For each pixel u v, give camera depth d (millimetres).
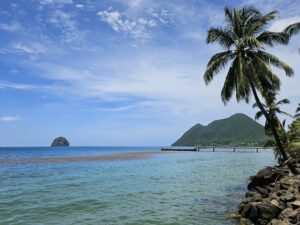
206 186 28047
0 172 41344
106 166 53188
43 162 64062
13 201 20516
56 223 15070
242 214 15695
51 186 27906
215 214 16891
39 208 18422
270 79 26984
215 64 27344
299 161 38938
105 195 23141
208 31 27359
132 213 17250
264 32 27047
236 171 43406
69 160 72000
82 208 18516
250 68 26516
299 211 13773
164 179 33562
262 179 24891
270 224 13328
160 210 18000
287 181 22016
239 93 27359
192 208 18500
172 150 174000
